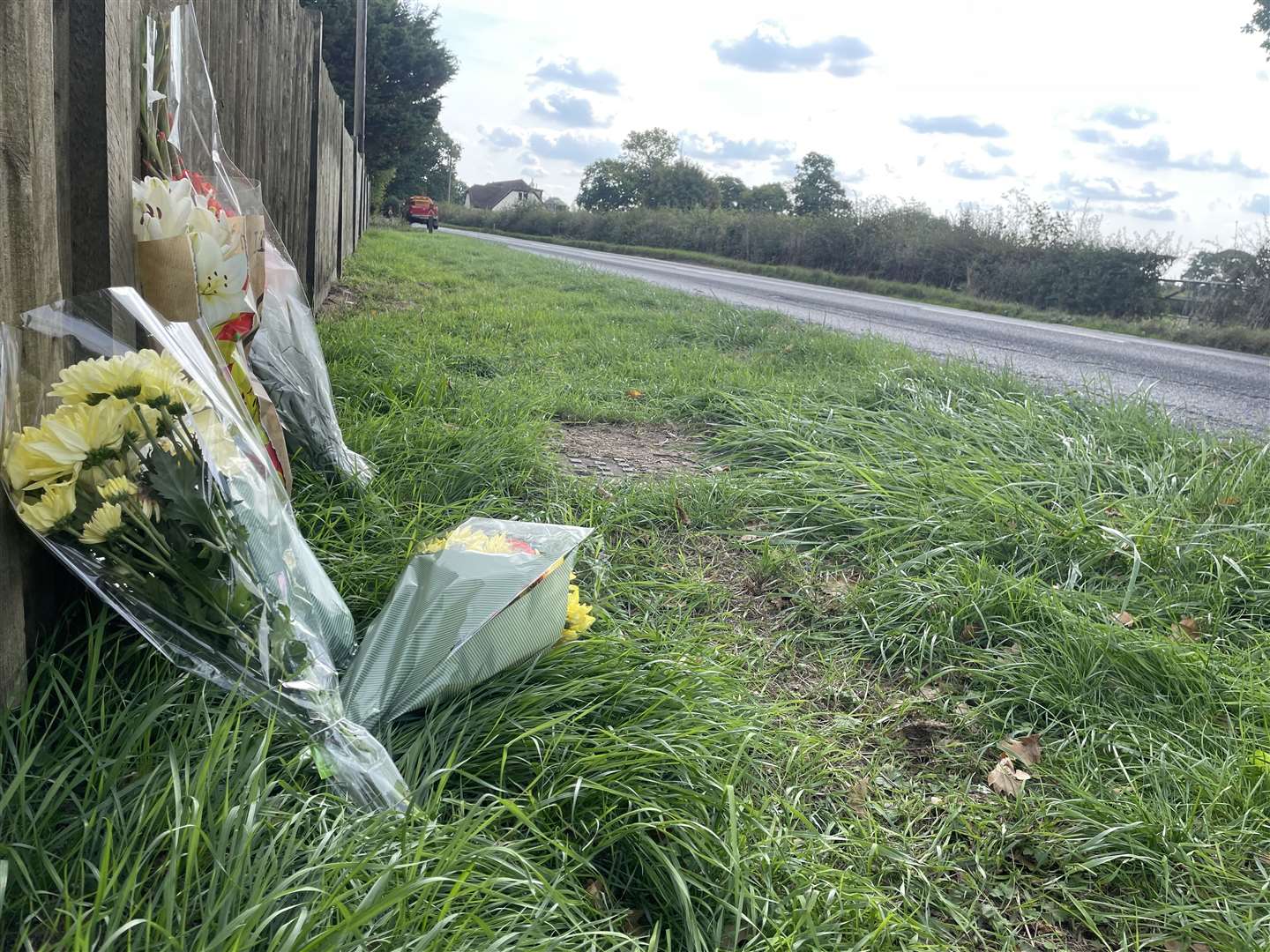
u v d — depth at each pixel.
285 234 6.00
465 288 12.04
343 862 1.39
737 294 15.70
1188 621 3.04
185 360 1.81
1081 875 2.00
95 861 1.35
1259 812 2.12
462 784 1.85
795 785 2.16
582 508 3.58
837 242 28.81
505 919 1.48
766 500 3.96
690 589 3.05
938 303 22.36
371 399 4.53
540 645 2.18
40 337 1.59
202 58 2.56
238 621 1.74
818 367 6.88
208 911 1.25
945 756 2.39
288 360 3.21
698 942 1.60
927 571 3.25
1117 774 2.32
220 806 1.46
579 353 7.11
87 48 1.80
